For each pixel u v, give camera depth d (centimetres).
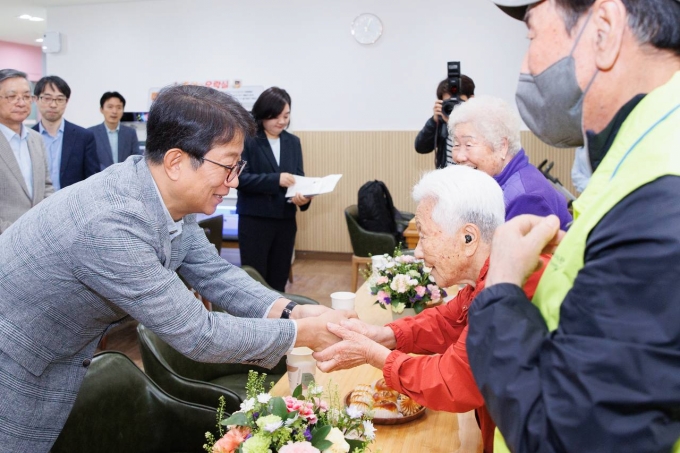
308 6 669
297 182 374
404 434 142
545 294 75
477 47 634
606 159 73
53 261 120
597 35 72
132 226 120
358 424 114
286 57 684
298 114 689
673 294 59
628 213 64
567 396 63
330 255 701
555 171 633
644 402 59
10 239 127
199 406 170
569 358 64
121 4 721
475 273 124
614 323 62
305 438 104
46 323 126
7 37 1061
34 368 127
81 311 127
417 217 127
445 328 152
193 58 709
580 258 70
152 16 714
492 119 204
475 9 628
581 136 83
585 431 61
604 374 61
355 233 507
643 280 61
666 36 68
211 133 121
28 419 128
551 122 82
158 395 170
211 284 165
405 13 646
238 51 695
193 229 165
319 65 676
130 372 167
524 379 67
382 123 669
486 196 120
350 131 675
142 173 126
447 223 120
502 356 69
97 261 118
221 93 129
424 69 650
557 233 78
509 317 71
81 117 756
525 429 66
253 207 369
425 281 214
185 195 126
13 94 328
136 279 119
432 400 121
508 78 630
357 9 657
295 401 109
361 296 263
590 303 64
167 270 127
